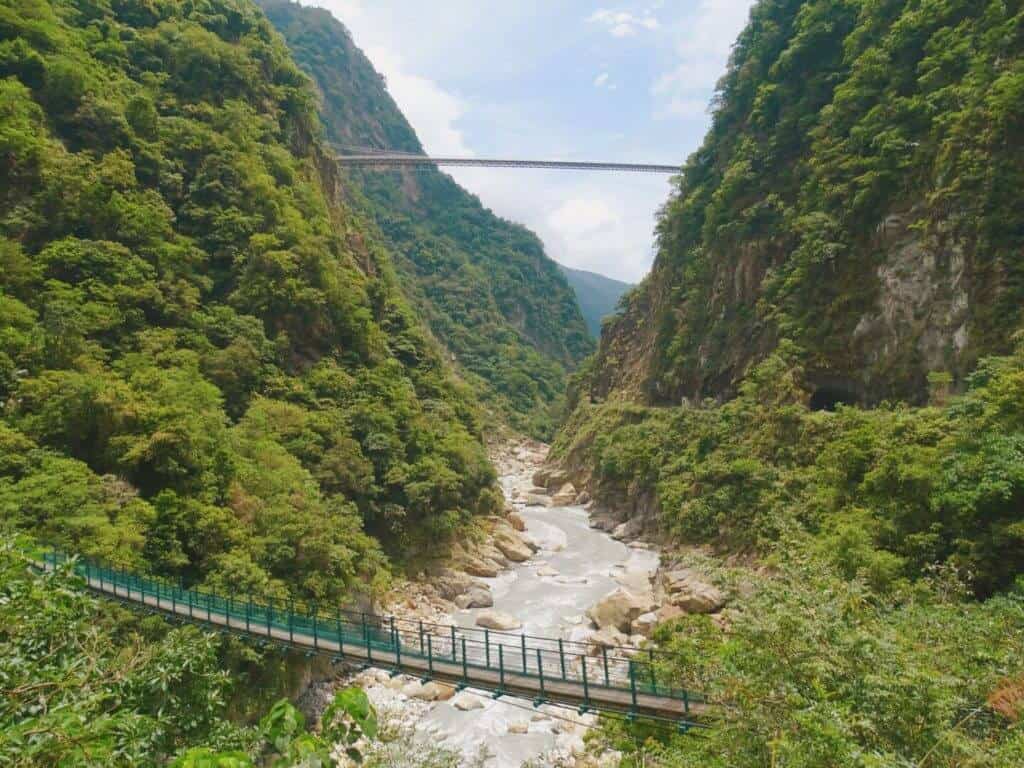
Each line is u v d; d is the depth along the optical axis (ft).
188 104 157.89
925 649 28.14
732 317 170.19
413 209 561.02
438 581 118.93
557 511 192.24
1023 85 99.30
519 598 116.16
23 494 68.95
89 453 82.53
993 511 62.39
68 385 83.10
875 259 124.57
